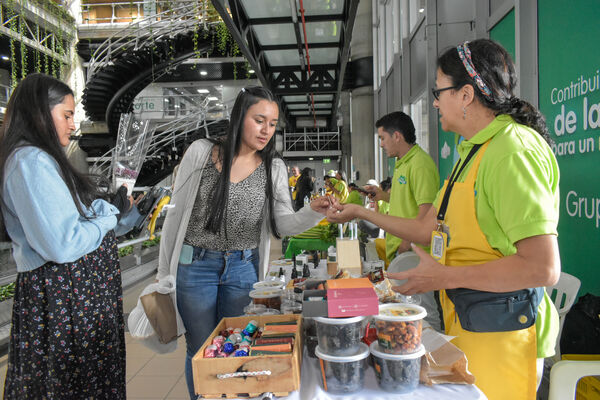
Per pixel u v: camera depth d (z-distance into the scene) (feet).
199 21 41.55
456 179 4.04
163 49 43.91
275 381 3.41
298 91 31.40
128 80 44.06
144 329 5.49
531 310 3.63
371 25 38.42
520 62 9.70
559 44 8.48
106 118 45.44
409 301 4.35
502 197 3.41
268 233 6.40
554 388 4.48
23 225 4.13
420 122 22.41
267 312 4.90
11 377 4.52
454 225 3.93
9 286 15.12
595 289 7.32
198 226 5.75
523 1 9.60
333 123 61.57
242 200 5.78
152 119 49.03
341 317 3.42
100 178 5.44
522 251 3.27
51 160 4.35
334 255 8.64
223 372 3.45
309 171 31.19
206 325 5.84
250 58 22.24
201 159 5.80
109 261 5.10
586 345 6.14
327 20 20.27
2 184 4.18
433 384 3.52
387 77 31.17
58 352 4.45
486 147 3.75
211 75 53.52
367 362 3.92
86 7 58.08
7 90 45.39
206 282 5.79
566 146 8.25
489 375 3.72
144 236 23.13
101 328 4.85
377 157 38.60
